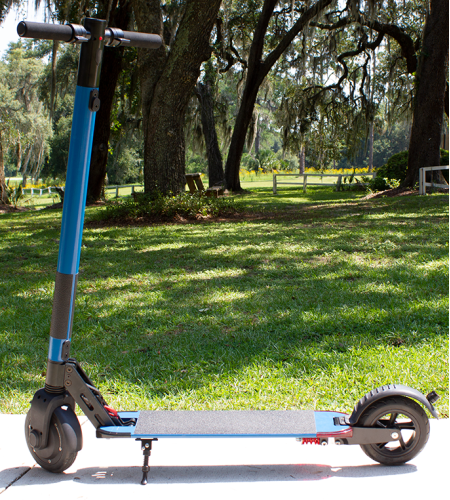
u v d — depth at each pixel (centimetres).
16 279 648
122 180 5116
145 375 337
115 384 319
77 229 219
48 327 441
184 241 912
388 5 1964
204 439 265
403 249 743
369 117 2502
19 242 988
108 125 2023
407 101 2486
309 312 456
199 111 2931
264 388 312
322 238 880
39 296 557
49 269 709
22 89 4175
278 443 260
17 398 311
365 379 317
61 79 2373
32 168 4297
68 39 204
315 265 664
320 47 2398
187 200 1301
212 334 413
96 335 424
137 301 523
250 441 262
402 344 378
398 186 1903
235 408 288
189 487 215
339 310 460
